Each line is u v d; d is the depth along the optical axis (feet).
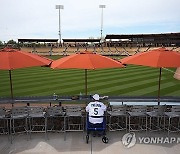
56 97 31.55
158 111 26.23
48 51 219.00
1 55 25.29
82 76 76.54
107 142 24.31
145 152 22.39
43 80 68.90
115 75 78.59
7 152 22.39
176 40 213.25
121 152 22.33
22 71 91.86
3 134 26.55
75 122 28.37
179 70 71.00
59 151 22.52
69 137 25.72
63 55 204.54
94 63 25.00
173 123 28.48
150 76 76.02
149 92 52.11
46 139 25.20
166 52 26.17
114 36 215.10
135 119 28.68
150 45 227.61
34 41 222.28
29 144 24.04
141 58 26.48
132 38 224.94
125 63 26.89
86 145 23.79
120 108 26.35
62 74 82.23
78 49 222.69
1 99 31.76
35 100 30.66
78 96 30.91
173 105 28.19
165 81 66.03
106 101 31.37
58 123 28.14
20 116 25.00
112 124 27.45
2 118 24.85
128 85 60.03
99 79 69.77
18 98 31.94
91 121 24.18
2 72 89.56
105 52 213.87
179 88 56.39
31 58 26.17
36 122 28.02
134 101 31.32
